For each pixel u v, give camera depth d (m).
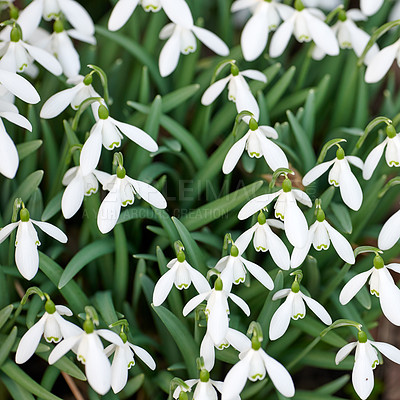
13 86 0.69
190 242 0.71
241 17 0.87
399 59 0.73
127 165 0.76
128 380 0.73
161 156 0.80
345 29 0.76
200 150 0.76
